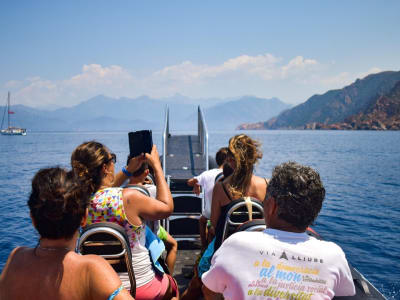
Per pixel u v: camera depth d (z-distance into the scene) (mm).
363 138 121438
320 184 1407
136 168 2365
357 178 23250
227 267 1399
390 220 11133
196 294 2682
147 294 2072
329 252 1395
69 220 1248
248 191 2469
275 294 1336
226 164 2650
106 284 1207
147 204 2012
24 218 11883
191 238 4297
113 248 1888
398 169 28984
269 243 1396
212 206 2592
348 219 11281
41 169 1318
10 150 58719
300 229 1429
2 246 8844
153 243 2322
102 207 1964
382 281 6305
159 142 63031
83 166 1971
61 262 1245
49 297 1212
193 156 6496
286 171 1434
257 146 2490
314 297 1335
